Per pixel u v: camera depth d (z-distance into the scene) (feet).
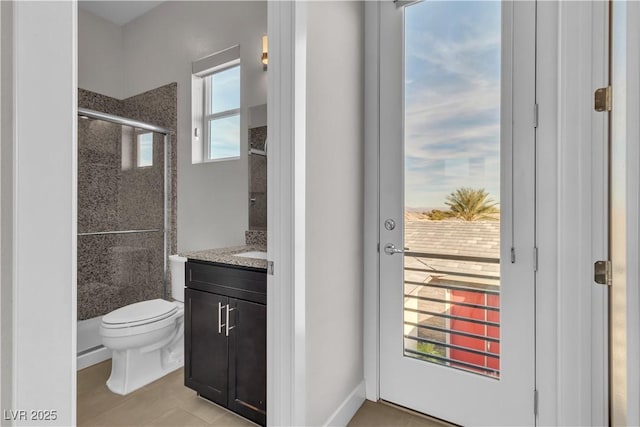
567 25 4.39
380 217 5.95
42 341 1.84
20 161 1.76
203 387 5.66
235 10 7.81
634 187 3.18
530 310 4.73
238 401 5.23
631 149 3.15
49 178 1.87
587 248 4.31
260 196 7.36
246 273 5.12
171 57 9.00
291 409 4.17
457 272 5.32
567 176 4.40
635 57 3.09
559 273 4.45
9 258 1.75
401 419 5.51
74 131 1.98
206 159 8.61
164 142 8.91
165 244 8.72
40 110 1.83
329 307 4.97
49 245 1.87
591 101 4.30
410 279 5.71
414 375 5.67
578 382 4.35
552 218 4.57
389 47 5.85
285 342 4.19
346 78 5.47
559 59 4.44
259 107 7.41
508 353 4.88
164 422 5.42
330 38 5.01
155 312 6.70
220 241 8.04
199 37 8.44
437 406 5.47
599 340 4.28
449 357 5.41
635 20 3.07
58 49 1.90
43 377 1.84
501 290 4.94
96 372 7.05
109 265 8.96
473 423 5.17
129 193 9.46
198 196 8.43
